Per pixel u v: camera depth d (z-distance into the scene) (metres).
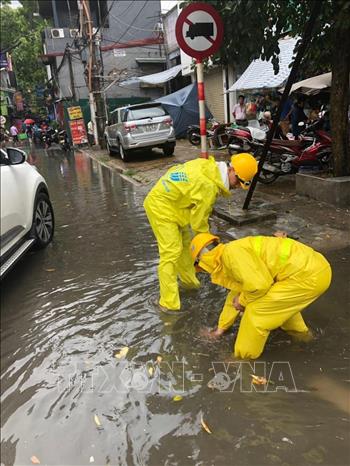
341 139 6.55
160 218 3.66
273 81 12.39
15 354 3.42
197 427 2.54
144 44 25.91
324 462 2.25
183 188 3.47
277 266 2.88
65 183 11.39
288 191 7.65
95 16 27.31
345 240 5.07
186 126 19.03
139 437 2.50
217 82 18.78
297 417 2.55
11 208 4.68
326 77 9.05
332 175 6.84
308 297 2.89
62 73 28.16
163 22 25.66
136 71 26.38
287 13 6.13
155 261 5.04
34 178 5.65
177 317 3.73
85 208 8.12
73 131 23.61
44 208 5.92
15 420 2.72
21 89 47.22
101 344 3.44
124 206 7.97
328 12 5.83
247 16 5.92
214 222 6.37
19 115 43.41
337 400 2.67
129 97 26.42
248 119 13.91
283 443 2.38
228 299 3.39
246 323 2.97
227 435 2.46
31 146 29.12
